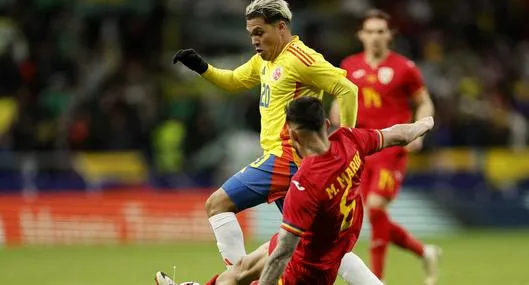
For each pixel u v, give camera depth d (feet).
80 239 187.93
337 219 73.46
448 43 281.95
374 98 117.70
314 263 75.56
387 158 114.42
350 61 120.47
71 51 247.29
